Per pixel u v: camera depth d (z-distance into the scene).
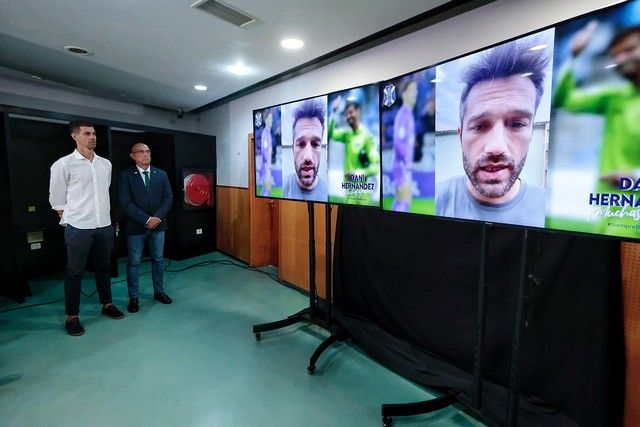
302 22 2.35
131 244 3.04
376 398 1.91
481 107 1.40
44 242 4.05
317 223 3.33
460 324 2.12
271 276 4.16
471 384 1.90
